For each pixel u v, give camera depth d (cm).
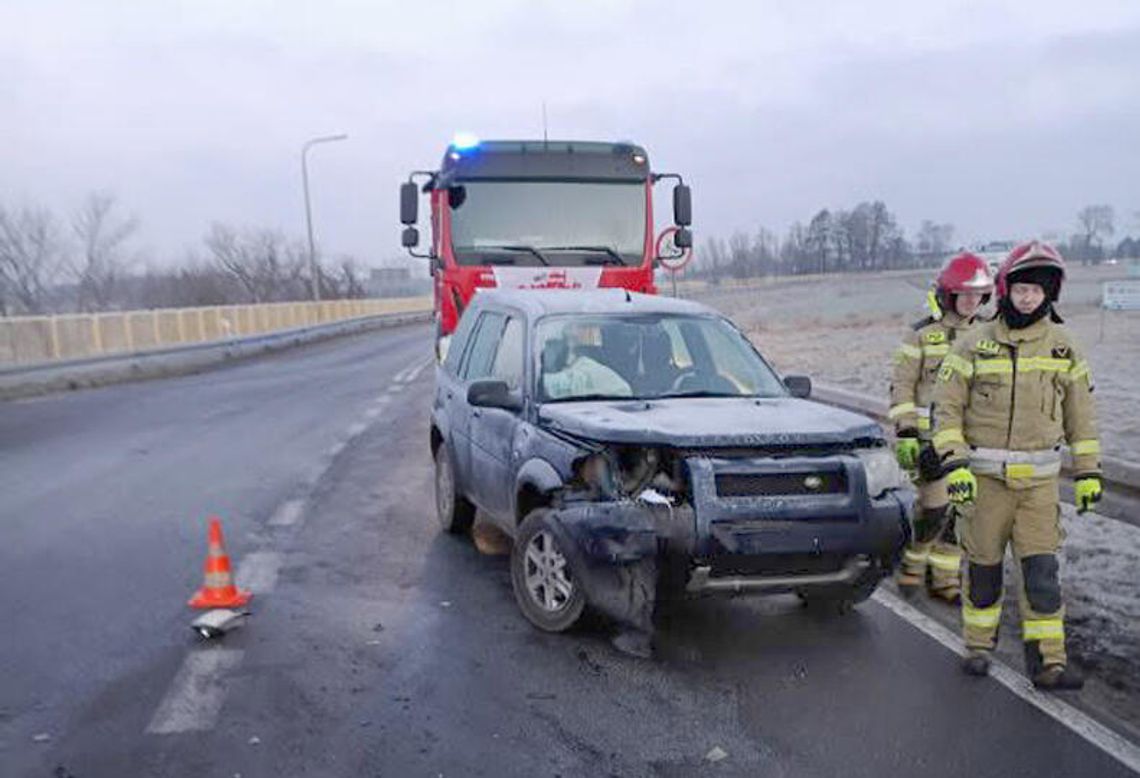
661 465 482
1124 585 571
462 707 429
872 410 1224
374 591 591
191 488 898
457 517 712
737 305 4575
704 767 376
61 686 449
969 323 569
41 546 696
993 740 397
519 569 539
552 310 630
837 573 481
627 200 1249
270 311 3488
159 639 511
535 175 1232
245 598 564
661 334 621
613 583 470
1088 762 379
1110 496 768
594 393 573
